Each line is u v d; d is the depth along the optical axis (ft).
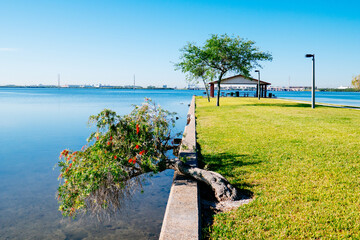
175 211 12.77
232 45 82.12
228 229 11.73
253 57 84.64
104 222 15.90
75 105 138.31
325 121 44.98
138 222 15.69
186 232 10.88
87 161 16.37
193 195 14.75
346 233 11.14
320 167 19.79
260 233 11.34
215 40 82.17
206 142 30.27
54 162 32.94
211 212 13.82
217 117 54.95
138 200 18.78
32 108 121.70
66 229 15.29
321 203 13.89
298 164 20.67
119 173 15.56
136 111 19.74
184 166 18.39
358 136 30.99
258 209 13.55
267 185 16.76
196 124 45.73
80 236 14.38
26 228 15.53
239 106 85.25
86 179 14.61
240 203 14.57
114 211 16.53
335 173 18.26
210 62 84.07
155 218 16.17
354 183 16.42
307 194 15.01
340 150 24.47
